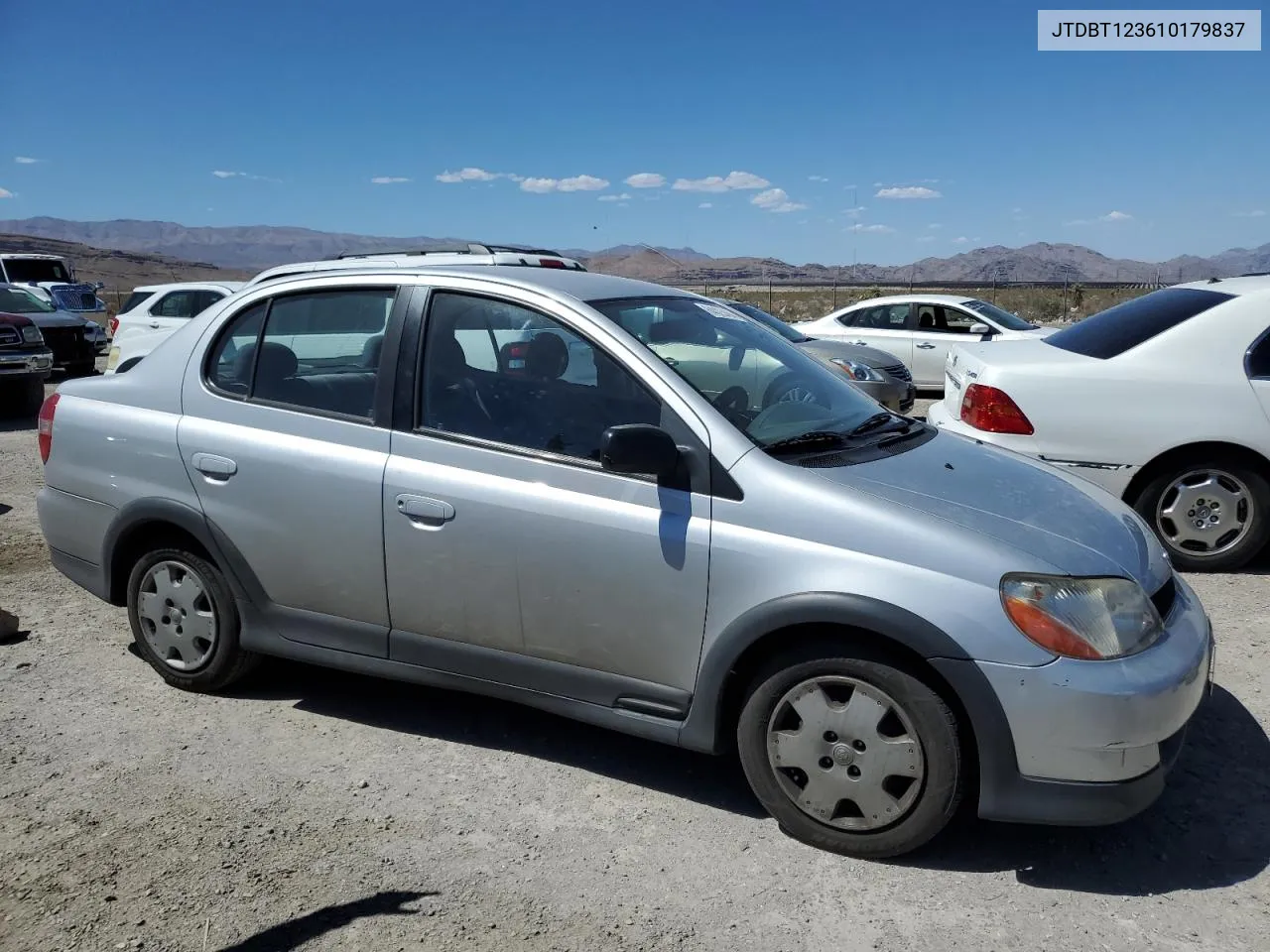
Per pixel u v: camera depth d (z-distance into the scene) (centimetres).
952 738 301
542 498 347
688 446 334
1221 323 592
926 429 416
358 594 387
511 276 388
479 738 404
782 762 325
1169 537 611
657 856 321
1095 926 286
